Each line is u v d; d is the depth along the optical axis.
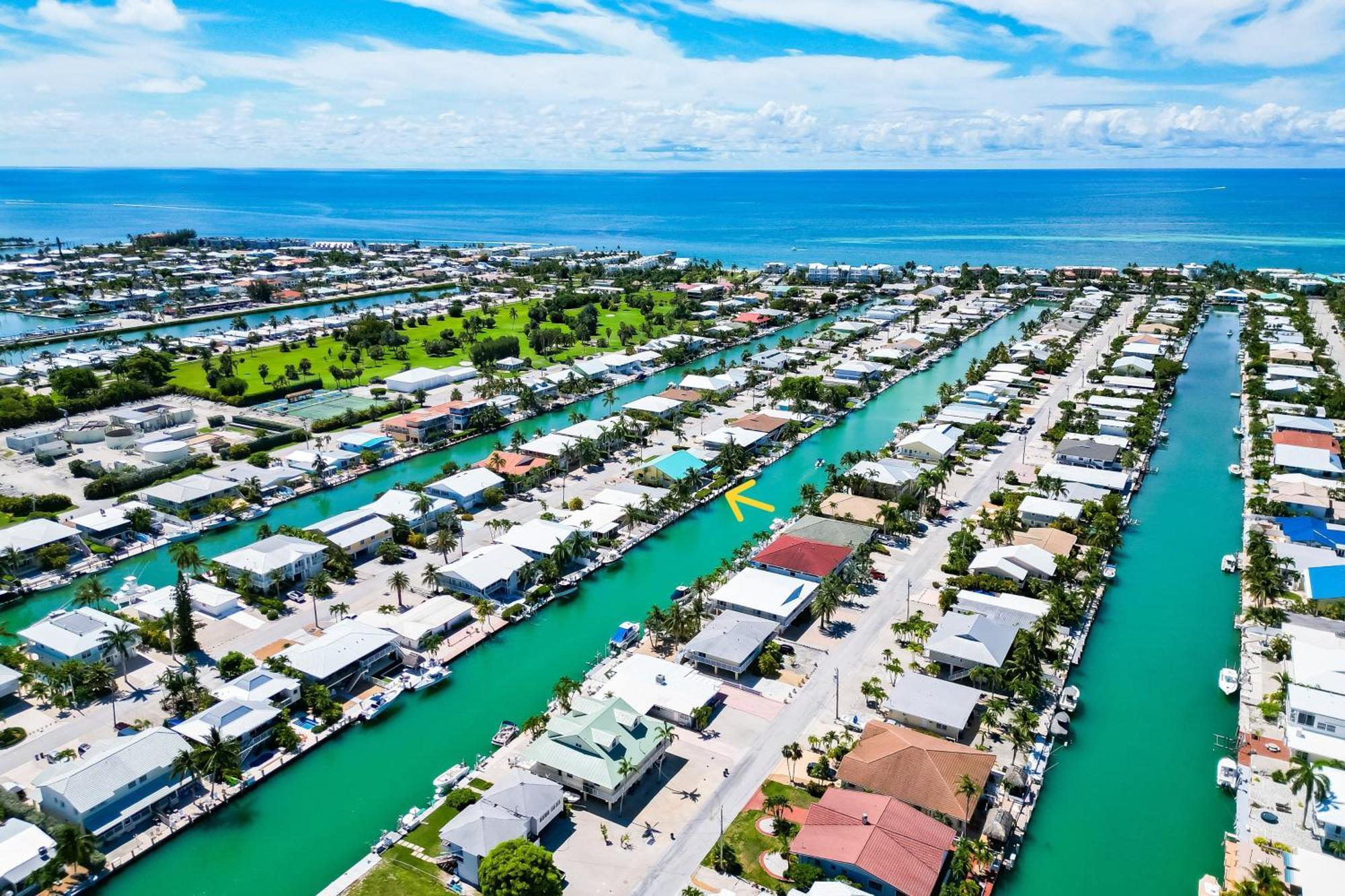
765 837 110.38
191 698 136.25
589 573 183.88
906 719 131.62
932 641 146.88
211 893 105.69
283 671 142.50
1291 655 142.12
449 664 152.25
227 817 117.69
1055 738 131.12
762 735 131.12
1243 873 103.88
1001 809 112.25
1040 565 173.50
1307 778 108.25
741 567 183.00
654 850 108.56
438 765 128.00
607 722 122.88
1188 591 176.88
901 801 112.25
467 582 171.62
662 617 152.38
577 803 117.44
